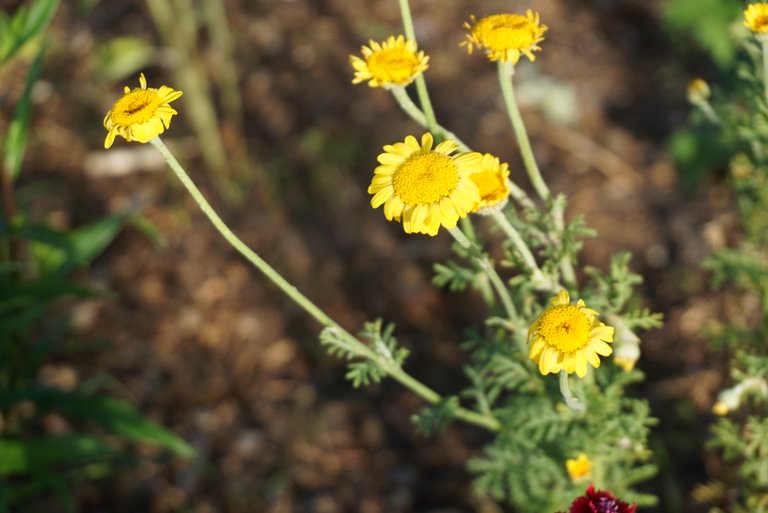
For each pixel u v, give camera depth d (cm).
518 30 57
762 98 64
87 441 71
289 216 105
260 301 98
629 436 61
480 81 114
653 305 93
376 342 60
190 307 97
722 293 90
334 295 98
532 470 65
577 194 103
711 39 96
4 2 121
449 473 84
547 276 60
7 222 73
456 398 62
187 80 104
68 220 102
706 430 82
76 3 123
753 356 67
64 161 108
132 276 99
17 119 73
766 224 70
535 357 53
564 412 62
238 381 92
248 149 110
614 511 56
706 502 79
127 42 113
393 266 100
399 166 53
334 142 110
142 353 93
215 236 103
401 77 57
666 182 102
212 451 87
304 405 90
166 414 89
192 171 108
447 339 94
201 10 118
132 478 84
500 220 57
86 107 112
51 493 82
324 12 126
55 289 73
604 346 52
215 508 83
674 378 86
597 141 108
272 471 86
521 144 60
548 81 113
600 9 123
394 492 84
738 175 70
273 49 121
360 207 105
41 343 78
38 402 71
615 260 61
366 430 88
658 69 115
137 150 109
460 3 125
